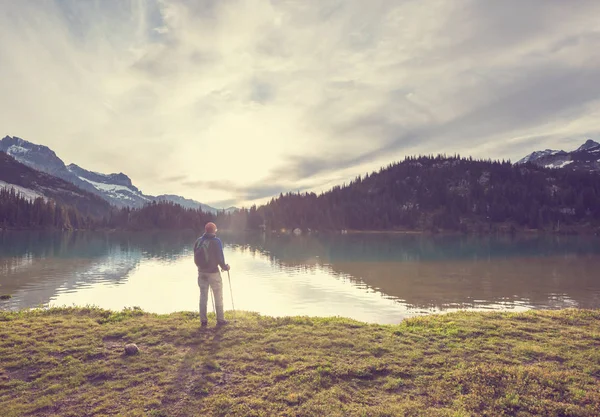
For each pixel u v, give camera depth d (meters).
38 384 7.60
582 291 32.84
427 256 70.94
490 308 25.56
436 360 8.75
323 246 104.75
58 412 6.58
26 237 129.50
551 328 11.44
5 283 36.31
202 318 11.41
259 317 12.65
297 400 6.97
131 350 9.18
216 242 11.50
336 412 6.56
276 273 45.88
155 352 9.27
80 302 27.55
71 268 48.97
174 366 8.44
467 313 14.02
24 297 29.28
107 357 8.93
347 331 10.98
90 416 6.48
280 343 9.85
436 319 12.83
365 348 9.52
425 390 7.39
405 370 8.26
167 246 100.25
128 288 34.16
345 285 36.16
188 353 9.20
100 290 33.03
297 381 7.68
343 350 9.37
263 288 34.25
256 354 9.09
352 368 8.25
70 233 183.00
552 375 7.83
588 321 12.34
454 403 6.89
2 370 8.19
